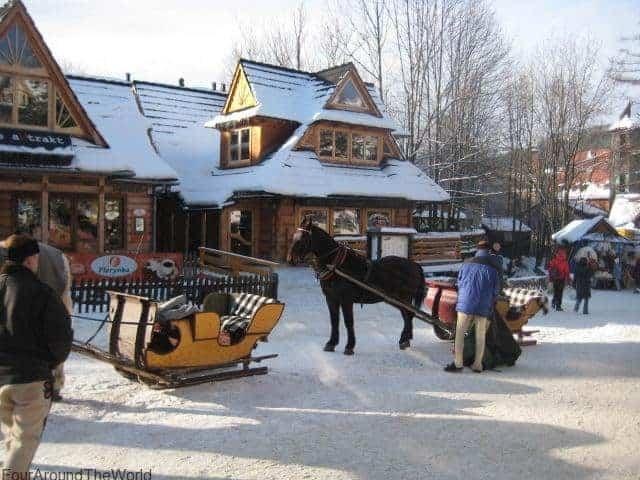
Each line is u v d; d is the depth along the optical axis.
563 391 9.19
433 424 7.43
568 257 30.64
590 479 5.95
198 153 30.78
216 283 16.27
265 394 8.45
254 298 9.44
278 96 27.48
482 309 10.07
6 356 4.74
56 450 6.16
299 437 6.80
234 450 6.36
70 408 7.43
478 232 32.28
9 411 4.87
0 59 20.17
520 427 7.44
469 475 5.95
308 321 14.83
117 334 8.32
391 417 7.65
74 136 21.77
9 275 4.88
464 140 38.88
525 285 24.22
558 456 6.52
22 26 20.36
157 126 31.56
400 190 27.83
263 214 26.73
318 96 27.98
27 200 21.72
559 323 16.55
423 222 38.91
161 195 27.52
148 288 15.24
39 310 4.82
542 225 41.16
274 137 27.44
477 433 7.16
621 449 6.78
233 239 27.45
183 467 5.87
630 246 30.03
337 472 5.88
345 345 12.20
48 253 7.15
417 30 38.31
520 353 10.89
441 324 11.54
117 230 23.44
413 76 38.53
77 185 21.02
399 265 11.95
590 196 57.38
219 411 7.63
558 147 40.91
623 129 32.62
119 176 21.81
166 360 7.98
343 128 28.03
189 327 8.10
